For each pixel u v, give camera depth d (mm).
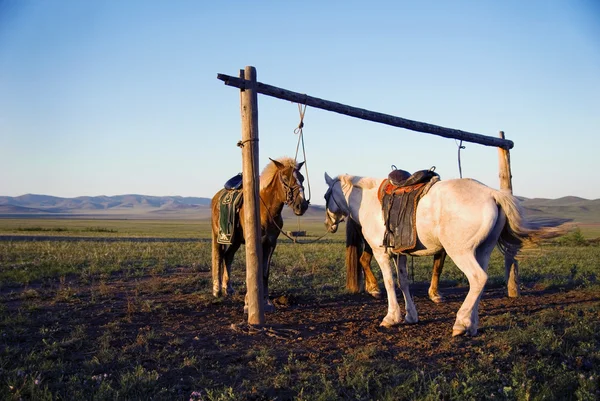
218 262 10125
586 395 4586
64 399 4660
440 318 8117
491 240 6812
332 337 6941
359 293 10555
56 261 15836
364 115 8477
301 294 10438
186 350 6293
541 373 5219
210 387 5016
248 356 5961
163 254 19281
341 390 4902
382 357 5867
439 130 9531
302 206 8336
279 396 4832
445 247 6922
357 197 8453
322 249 22844
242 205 9070
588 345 5953
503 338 6359
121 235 44625
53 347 6230
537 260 16016
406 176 7660
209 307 9180
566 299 9586
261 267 7535
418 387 4949
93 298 9695
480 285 6688
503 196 6641
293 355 6020
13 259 16844
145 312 8641
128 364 5688
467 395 4656
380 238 7832
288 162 8648
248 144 7379
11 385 4828
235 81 7105
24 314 8273
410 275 13094
